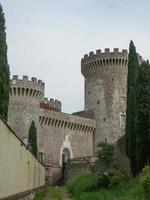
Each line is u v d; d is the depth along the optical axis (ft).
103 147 210.79
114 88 318.24
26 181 98.78
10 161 65.67
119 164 187.11
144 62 139.44
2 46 106.22
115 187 124.98
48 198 138.62
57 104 349.20
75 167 265.13
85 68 336.29
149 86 133.28
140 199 87.92
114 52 319.88
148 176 86.28
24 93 279.08
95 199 110.11
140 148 129.90
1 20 107.55
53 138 294.66
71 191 175.42
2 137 56.90
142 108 130.93
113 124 313.32
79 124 311.06
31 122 266.16
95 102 323.78
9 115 272.92
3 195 59.06
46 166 279.08
